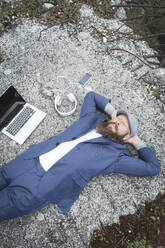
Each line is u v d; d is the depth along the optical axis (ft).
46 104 9.57
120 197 8.40
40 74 10.05
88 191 8.43
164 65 10.70
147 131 9.30
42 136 9.09
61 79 10.02
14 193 7.42
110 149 8.02
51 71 10.14
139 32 11.54
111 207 8.26
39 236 7.88
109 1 11.82
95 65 10.35
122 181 8.59
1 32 10.63
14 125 8.86
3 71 10.00
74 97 9.38
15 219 8.00
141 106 9.71
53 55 10.43
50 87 9.85
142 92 9.97
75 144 8.04
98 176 8.61
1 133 9.00
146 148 8.29
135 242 7.79
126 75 10.24
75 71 10.19
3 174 7.82
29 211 7.58
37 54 10.39
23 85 9.84
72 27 10.95
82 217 8.11
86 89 9.90
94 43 10.75
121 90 9.96
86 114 8.75
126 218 8.14
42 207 7.81
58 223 8.03
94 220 8.09
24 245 7.77
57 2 11.21
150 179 8.66
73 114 9.45
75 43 10.69
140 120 9.46
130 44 10.94
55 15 11.05
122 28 11.21
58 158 7.87
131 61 10.54
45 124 9.25
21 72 10.03
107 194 8.43
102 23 11.17
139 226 8.05
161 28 12.95
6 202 7.38
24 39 10.61
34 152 8.11
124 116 8.05
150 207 8.30
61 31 10.85
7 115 8.66
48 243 7.82
